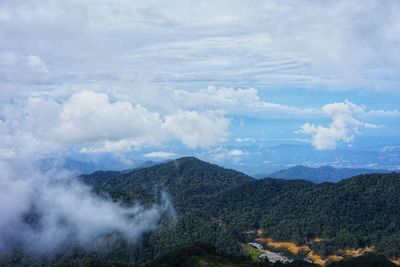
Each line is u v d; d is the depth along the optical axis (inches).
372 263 7470.5
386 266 7391.7
